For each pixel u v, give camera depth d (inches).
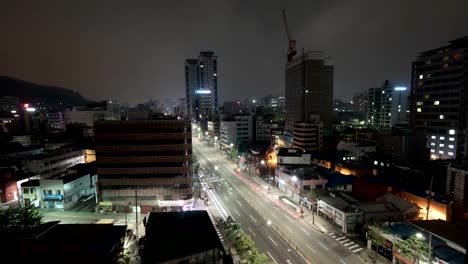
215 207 2920.8
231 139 6692.9
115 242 1451.8
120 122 2719.0
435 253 1561.3
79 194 3171.8
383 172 3390.7
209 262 1212.5
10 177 3129.9
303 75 6943.9
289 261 1845.5
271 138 6811.0
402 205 2337.6
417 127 5162.4
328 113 7012.8
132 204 2780.5
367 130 5511.8
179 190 2758.4
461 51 4367.6
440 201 2269.9
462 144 4431.6
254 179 4082.2
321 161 4156.0
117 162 2753.4
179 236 1311.5
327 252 1952.5
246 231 2322.8
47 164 3757.4
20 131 7160.4
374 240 1875.0
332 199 2556.6
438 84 4726.9
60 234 1526.8
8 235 1498.5
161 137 2726.4
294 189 3107.8
